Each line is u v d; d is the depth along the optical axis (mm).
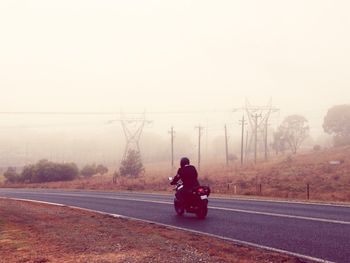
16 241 9688
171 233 10688
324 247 8250
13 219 13711
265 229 10641
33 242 9547
